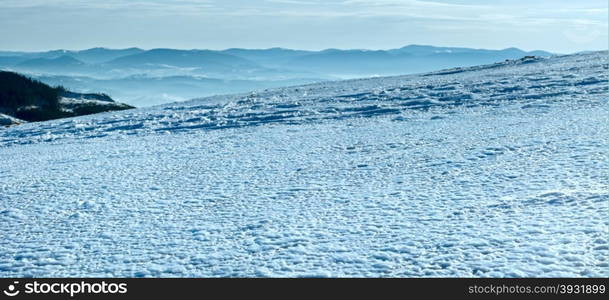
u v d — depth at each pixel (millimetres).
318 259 6621
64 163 17188
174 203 10211
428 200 8984
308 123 23703
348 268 6281
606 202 7668
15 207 10711
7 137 29078
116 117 33000
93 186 12484
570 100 21734
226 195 10617
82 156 18656
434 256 6398
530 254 6160
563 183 9094
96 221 9203
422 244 6820
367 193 9898
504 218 7543
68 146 22688
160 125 27531
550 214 7477
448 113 22422
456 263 6129
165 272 6598
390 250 6719
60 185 12898
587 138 13078
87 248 7730
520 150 12570
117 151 19359
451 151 13500
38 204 10844
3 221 9602
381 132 18703
